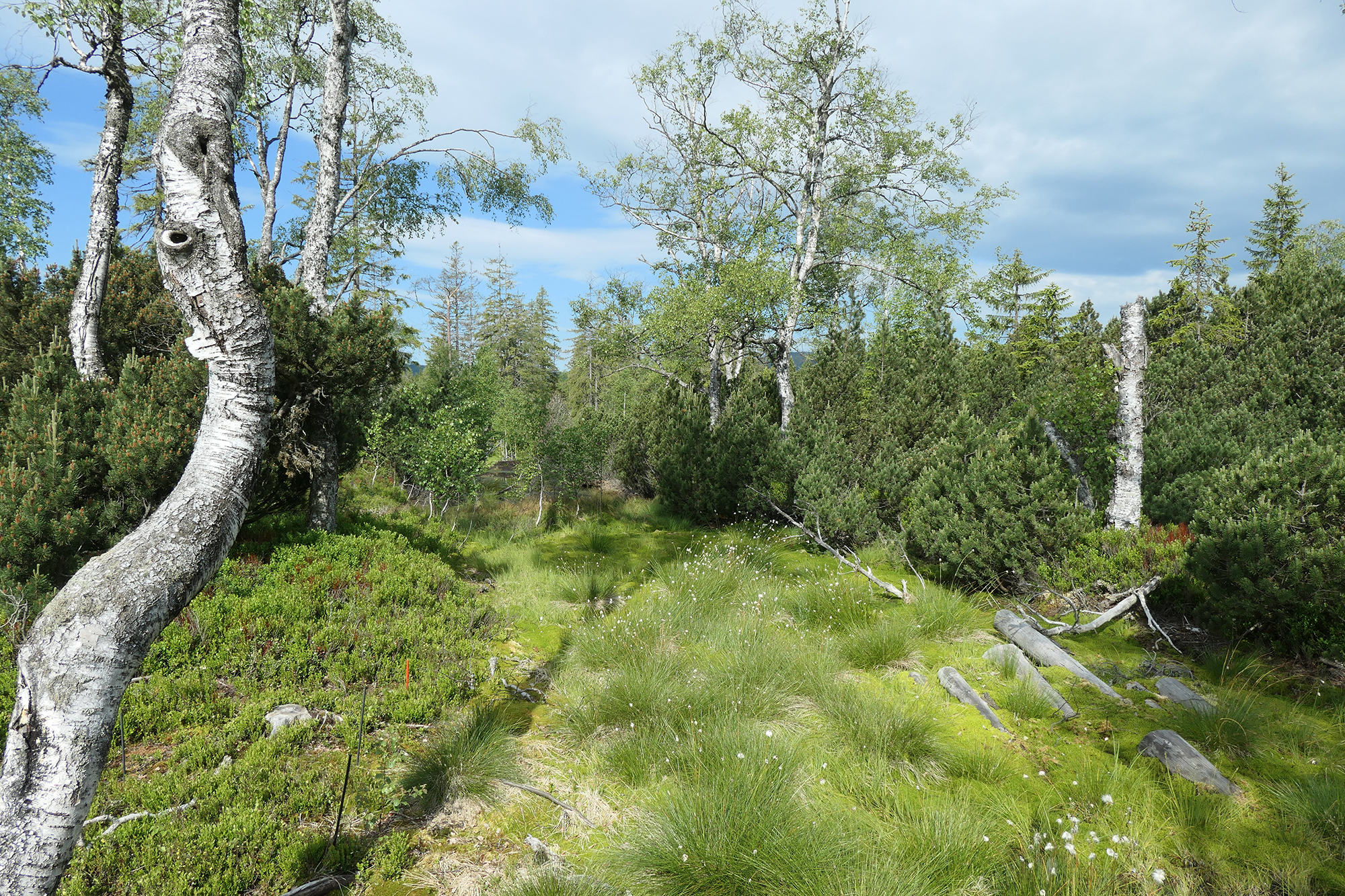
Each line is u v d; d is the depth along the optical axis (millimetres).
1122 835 3871
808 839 3639
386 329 9641
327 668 6086
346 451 11414
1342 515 6613
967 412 11367
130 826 3682
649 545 13336
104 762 2311
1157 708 5723
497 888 3504
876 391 15906
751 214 18266
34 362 8203
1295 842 3908
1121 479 9156
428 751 4727
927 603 7938
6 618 5973
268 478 9203
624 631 6973
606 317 18641
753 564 10180
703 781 4242
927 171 16719
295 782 4301
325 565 8062
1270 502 6883
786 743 4715
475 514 15445
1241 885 3523
